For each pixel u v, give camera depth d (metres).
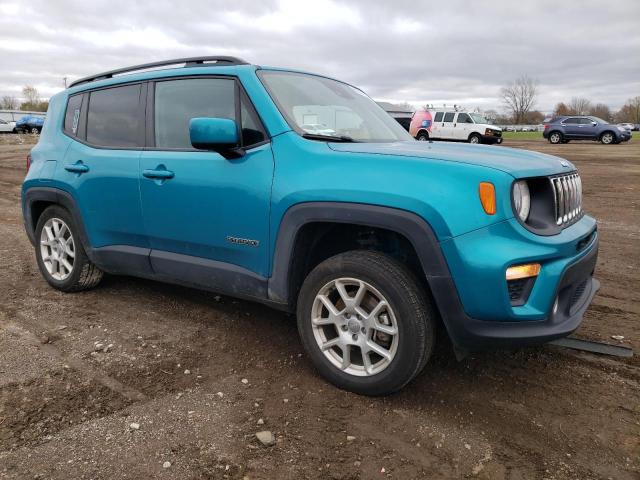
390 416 2.70
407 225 2.54
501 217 2.46
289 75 3.56
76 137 4.25
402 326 2.65
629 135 29.27
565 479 2.26
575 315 2.75
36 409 2.72
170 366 3.21
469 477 2.27
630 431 2.60
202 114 3.42
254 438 2.51
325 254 3.24
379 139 3.54
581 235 2.81
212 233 3.27
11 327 3.78
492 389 2.99
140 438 2.49
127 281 4.82
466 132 27.00
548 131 30.09
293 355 3.37
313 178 2.82
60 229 4.46
